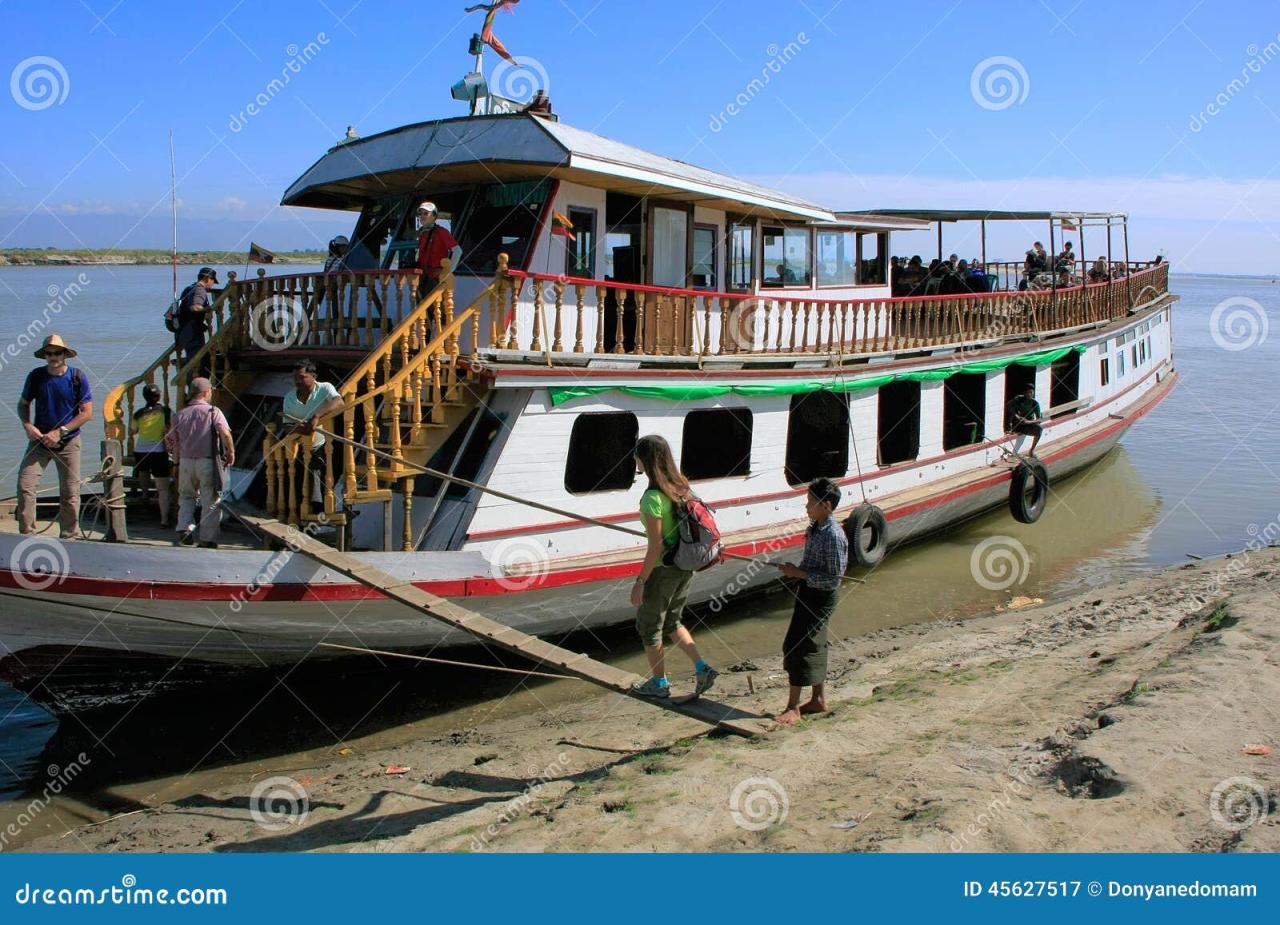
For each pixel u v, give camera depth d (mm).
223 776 8438
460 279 11227
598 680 7867
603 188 11484
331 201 13297
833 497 7762
